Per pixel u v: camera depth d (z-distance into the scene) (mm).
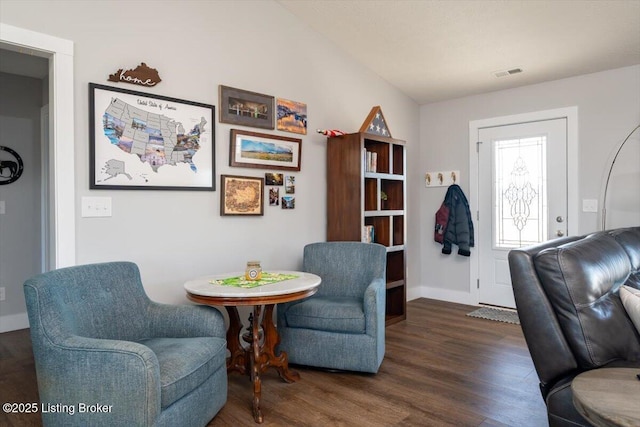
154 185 2775
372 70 4375
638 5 2961
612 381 1211
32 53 2410
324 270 3270
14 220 3945
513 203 4422
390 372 2818
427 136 5074
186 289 2410
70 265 2420
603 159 3885
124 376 1671
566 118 4098
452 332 3691
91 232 2518
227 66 3184
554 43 3518
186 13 2959
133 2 2709
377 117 4039
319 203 3852
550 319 1615
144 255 2738
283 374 2674
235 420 2207
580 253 1667
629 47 3477
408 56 4027
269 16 3461
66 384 1736
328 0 3367
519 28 3361
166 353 1957
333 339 2775
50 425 1794
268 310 2598
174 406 1803
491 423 2146
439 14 3314
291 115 3611
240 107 3244
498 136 4523
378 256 3156
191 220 2969
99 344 1719
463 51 3803
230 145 3184
